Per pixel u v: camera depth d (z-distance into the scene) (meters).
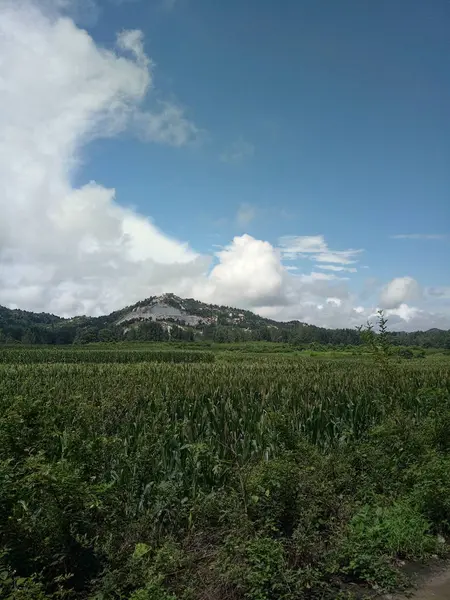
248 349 101.00
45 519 5.08
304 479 6.80
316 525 6.07
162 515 6.55
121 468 7.48
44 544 4.95
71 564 5.18
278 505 6.38
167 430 9.27
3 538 4.84
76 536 5.19
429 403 13.16
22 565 4.86
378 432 9.34
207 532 6.22
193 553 5.68
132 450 8.84
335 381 16.44
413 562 5.93
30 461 5.36
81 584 5.08
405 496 7.32
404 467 8.55
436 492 6.78
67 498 5.18
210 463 8.02
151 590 4.43
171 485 6.85
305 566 5.34
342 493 7.59
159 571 4.92
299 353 84.06
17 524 4.89
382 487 7.88
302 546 5.50
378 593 5.17
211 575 5.19
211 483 7.88
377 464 8.27
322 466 7.75
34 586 4.18
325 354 69.50
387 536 6.12
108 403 11.77
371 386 15.44
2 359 54.28
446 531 6.73
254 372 22.41
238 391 14.56
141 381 18.14
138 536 5.79
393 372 15.20
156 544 5.77
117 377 20.36
